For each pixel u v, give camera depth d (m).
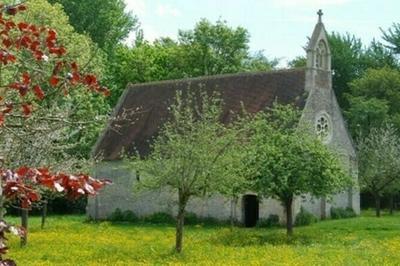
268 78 61.72
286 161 41.19
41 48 9.80
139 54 85.00
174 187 34.28
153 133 62.50
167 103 64.75
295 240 40.16
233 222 55.72
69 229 47.75
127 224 57.62
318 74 60.56
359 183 65.44
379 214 65.62
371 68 92.06
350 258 30.47
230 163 35.28
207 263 28.62
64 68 9.95
